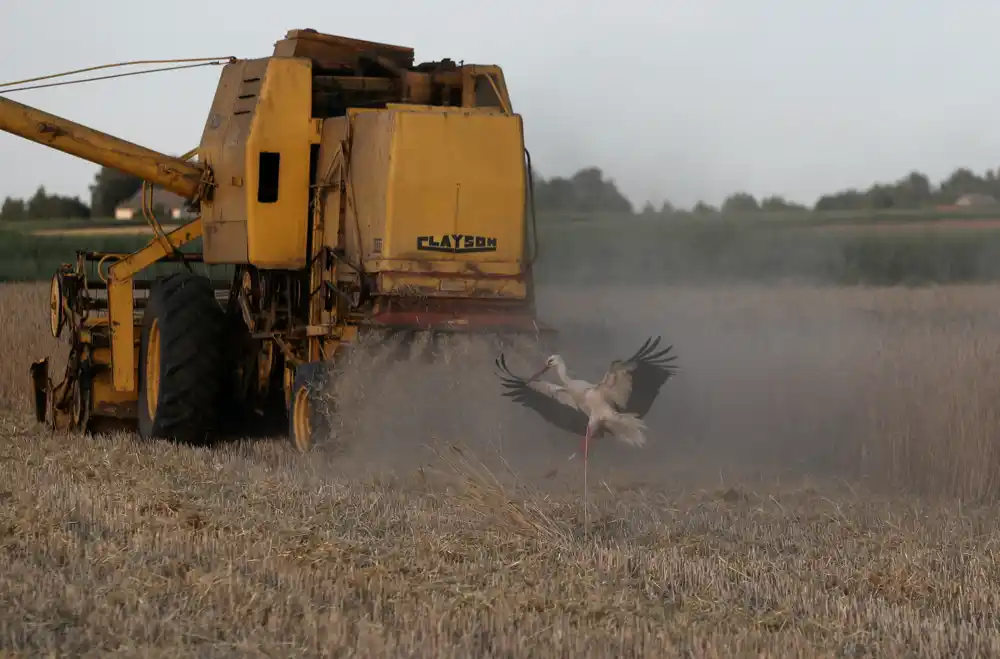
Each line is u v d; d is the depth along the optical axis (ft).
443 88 160.66
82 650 68.03
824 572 91.76
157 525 99.40
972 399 139.44
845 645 74.38
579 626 75.00
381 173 140.15
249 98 159.43
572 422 95.91
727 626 77.36
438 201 139.44
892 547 100.63
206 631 71.56
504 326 137.49
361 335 134.92
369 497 113.70
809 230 458.09
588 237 323.78
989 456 134.31
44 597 76.54
